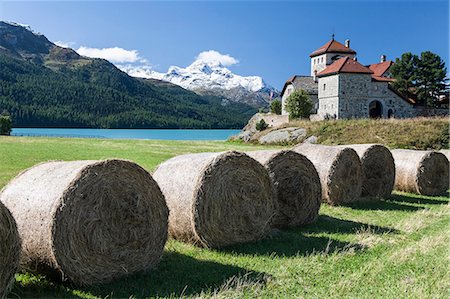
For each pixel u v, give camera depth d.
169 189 8.60
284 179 10.42
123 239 6.74
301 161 10.72
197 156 9.05
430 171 15.79
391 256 7.80
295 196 10.48
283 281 6.60
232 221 8.59
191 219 8.19
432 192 15.86
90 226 6.44
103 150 28.28
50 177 6.73
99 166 6.62
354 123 41.66
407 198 14.99
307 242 8.86
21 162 20.30
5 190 6.97
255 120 61.44
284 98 72.62
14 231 5.42
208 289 6.26
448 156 19.83
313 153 13.55
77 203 6.35
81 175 6.45
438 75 62.59
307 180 10.71
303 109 55.12
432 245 8.52
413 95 65.44
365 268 7.17
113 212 6.67
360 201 13.81
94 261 6.45
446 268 7.29
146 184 7.07
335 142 39.19
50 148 28.41
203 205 8.21
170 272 6.96
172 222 8.55
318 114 60.78
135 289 6.30
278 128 46.66
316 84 68.56
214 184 8.37
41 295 5.97
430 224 10.54
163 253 7.87
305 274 6.93
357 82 59.16
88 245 6.41
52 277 6.43
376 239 9.05
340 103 58.66
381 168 14.86
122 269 6.70
